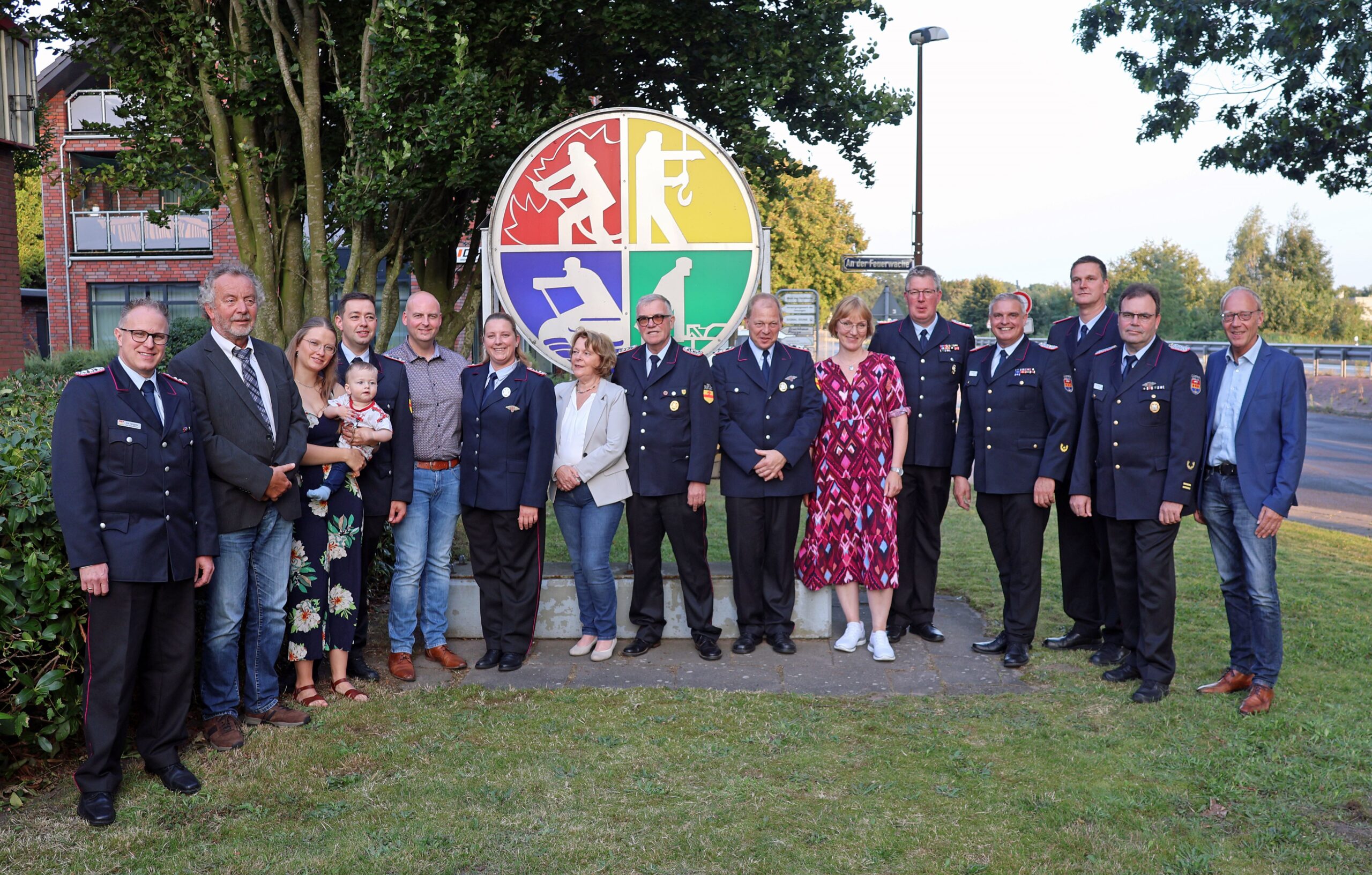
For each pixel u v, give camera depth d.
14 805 3.56
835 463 5.36
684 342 6.16
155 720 3.79
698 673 5.09
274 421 4.20
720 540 8.54
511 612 5.20
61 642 3.71
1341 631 5.62
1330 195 13.83
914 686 4.88
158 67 7.44
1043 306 59.78
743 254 6.12
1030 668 5.16
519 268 6.14
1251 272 60.66
